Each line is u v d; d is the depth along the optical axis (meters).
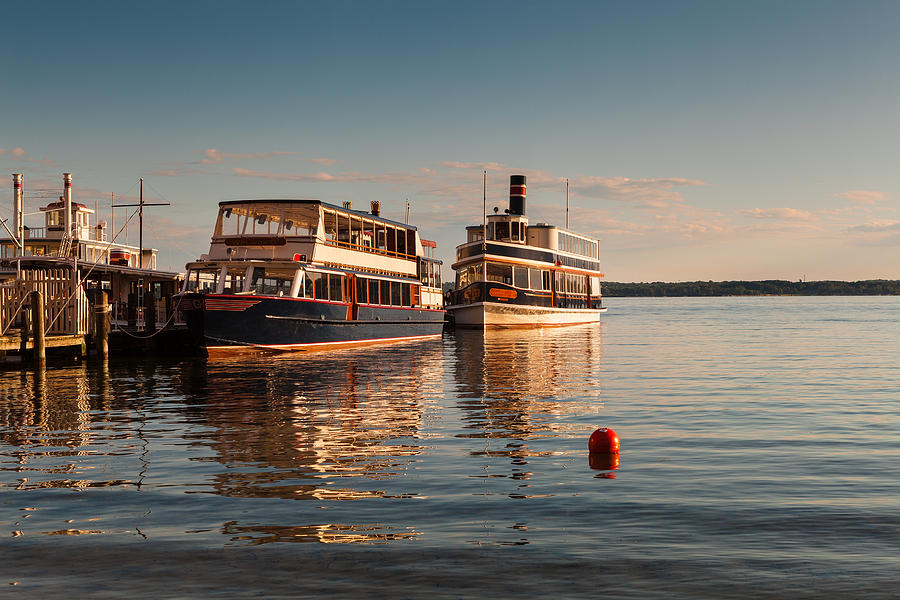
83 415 22.17
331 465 15.60
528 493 13.40
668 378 33.19
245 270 41.75
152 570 9.81
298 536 11.09
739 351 50.50
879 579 9.51
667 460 16.16
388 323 50.56
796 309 187.62
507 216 74.44
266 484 14.06
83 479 14.48
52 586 9.33
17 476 14.72
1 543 10.83
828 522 11.73
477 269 70.62
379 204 53.22
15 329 37.69
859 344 58.22
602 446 16.59
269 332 40.06
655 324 99.81
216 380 30.89
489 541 10.86
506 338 62.34
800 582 9.43
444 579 9.50
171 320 44.34
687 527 11.49
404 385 29.56
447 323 74.25
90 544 10.78
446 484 14.04
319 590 9.18
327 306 43.25
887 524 11.63
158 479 14.45
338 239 45.78
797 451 17.16
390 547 10.62
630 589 9.22
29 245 59.56
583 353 47.38
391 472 14.98
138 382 30.22
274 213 42.78
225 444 17.83
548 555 10.31
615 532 11.27
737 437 18.89
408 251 54.44
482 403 24.78
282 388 28.36
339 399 25.56
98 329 38.53
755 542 10.83
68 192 48.62
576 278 83.19
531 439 18.47
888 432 19.67
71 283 38.94
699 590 9.20
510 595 9.04
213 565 9.97
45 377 32.12
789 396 27.08
